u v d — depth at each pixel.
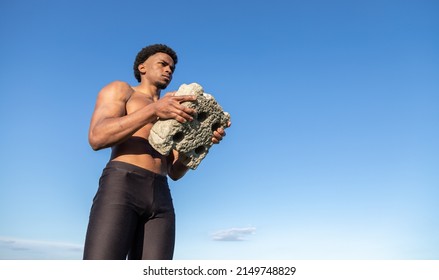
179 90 3.65
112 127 3.38
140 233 3.72
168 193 3.89
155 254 3.62
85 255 3.38
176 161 4.14
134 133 3.67
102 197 3.51
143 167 3.67
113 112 3.65
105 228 3.38
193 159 3.86
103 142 3.42
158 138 3.52
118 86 3.83
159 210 3.71
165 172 3.95
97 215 3.45
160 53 4.18
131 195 3.53
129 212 3.51
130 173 3.58
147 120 3.43
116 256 3.39
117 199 3.47
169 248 3.72
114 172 3.58
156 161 3.79
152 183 3.68
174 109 3.40
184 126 3.54
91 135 3.49
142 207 3.61
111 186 3.52
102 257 3.32
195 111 3.52
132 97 3.88
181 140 3.65
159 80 4.10
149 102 3.91
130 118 3.40
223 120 3.87
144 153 3.71
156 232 3.69
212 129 3.89
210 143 3.89
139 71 4.24
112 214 3.43
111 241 3.37
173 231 3.81
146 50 4.20
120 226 3.43
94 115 3.64
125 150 3.67
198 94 3.57
